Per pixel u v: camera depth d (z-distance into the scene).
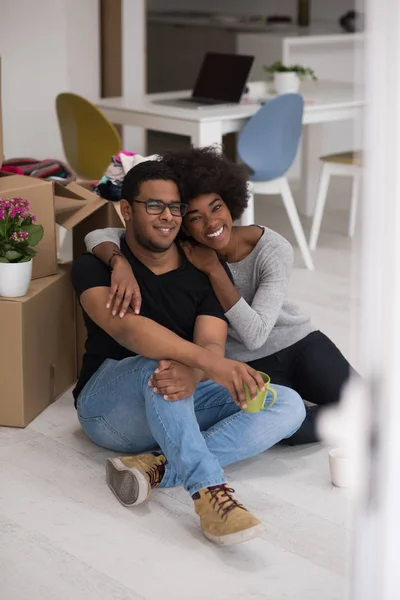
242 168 2.22
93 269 2.17
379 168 0.58
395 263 0.58
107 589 1.74
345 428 2.38
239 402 2.02
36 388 2.57
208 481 1.89
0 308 2.41
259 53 6.14
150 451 2.34
